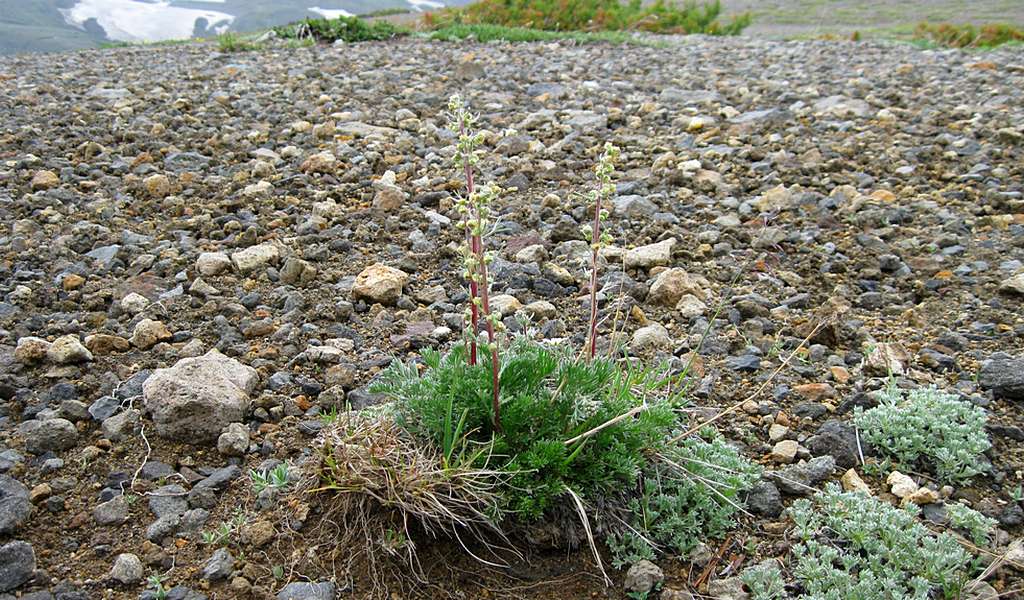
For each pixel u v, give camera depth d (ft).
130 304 2.33
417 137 4.13
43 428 1.74
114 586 1.43
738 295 2.51
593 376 1.65
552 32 9.16
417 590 1.46
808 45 8.44
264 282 2.54
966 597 1.42
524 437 1.57
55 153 3.60
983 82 5.27
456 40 8.30
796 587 1.48
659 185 3.44
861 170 3.57
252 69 5.98
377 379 2.01
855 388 2.03
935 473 1.76
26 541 1.50
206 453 1.76
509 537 1.55
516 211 3.16
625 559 1.52
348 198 3.26
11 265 2.56
